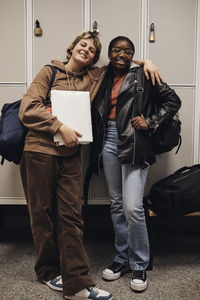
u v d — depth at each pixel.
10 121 1.42
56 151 1.30
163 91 1.39
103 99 1.49
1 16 1.76
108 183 1.53
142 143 1.36
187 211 1.55
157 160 1.85
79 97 1.33
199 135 1.83
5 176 1.84
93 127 1.53
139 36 1.77
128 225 1.41
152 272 1.57
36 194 1.31
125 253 1.53
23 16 1.76
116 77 1.51
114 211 1.53
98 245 1.94
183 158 1.85
